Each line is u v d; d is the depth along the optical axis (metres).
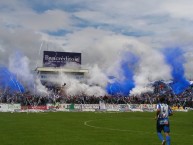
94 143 24.33
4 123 40.94
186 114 68.12
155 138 27.44
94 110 80.75
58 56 124.81
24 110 73.81
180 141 26.14
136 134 30.34
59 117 53.88
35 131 31.91
